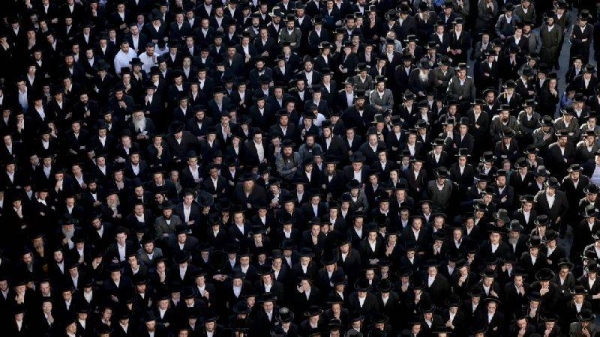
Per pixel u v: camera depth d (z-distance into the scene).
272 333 35.69
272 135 44.09
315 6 52.59
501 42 48.81
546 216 39.72
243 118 45.06
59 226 40.59
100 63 48.56
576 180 42.12
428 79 47.72
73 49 49.12
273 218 41.16
